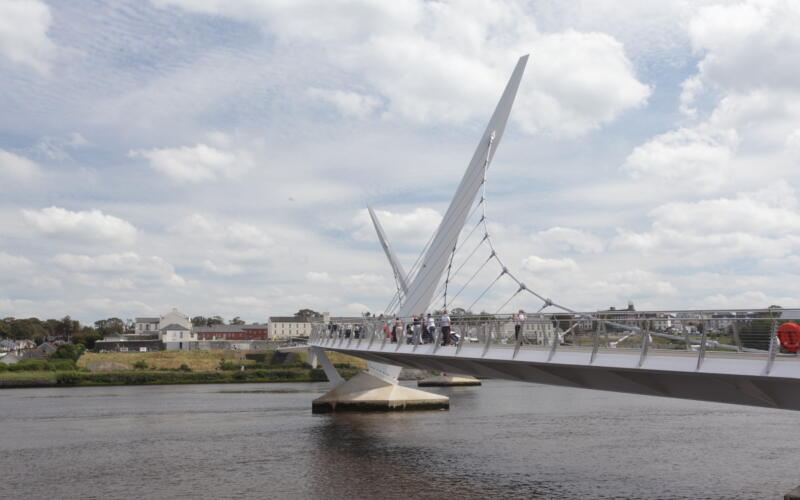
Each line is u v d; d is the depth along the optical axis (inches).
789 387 623.2
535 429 1851.6
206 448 1609.3
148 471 1338.6
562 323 903.7
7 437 1843.0
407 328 1406.3
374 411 2317.9
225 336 7657.5
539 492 1091.3
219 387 3951.8
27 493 1167.0
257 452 1537.9
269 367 4960.6
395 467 1323.8
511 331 1028.5
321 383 4340.6
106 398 3179.1
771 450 1475.1
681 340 730.2
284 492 1136.8
